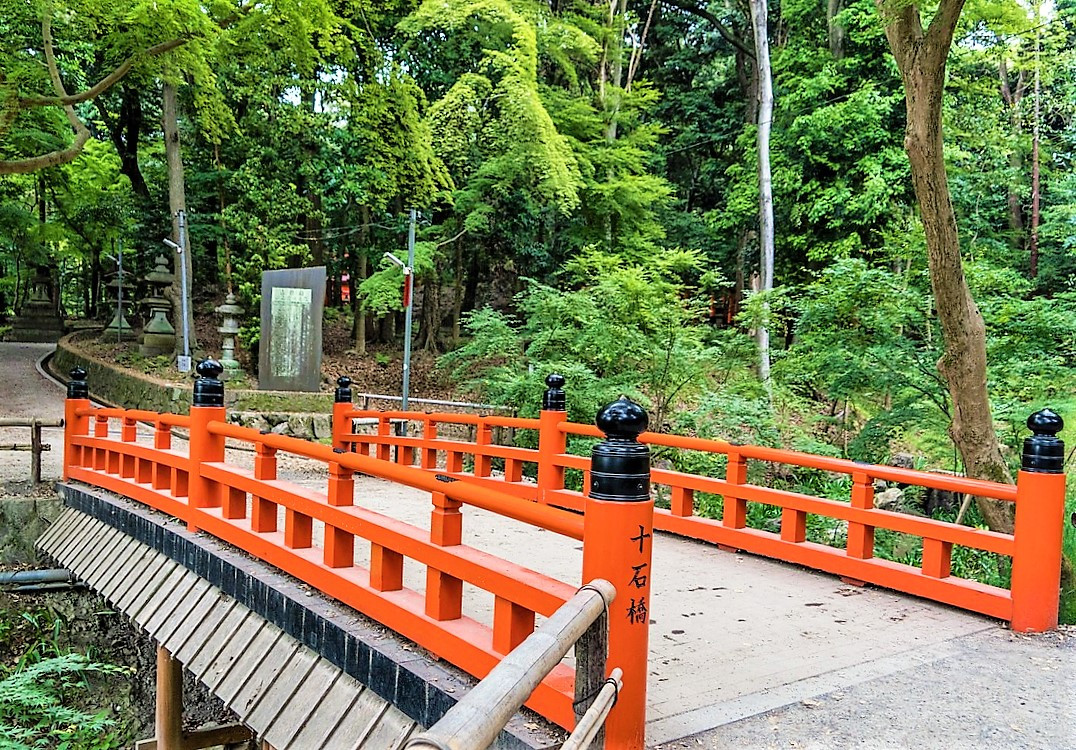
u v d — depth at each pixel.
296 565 3.50
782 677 2.85
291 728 2.94
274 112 13.95
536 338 10.06
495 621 2.48
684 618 3.58
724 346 10.29
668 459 9.12
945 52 4.76
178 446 9.55
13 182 17.97
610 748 2.06
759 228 15.29
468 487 2.61
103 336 17.05
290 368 12.01
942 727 2.44
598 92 15.28
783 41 17.23
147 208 16.33
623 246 14.11
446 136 12.65
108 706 5.82
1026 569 3.45
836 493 8.02
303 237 16.16
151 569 4.65
